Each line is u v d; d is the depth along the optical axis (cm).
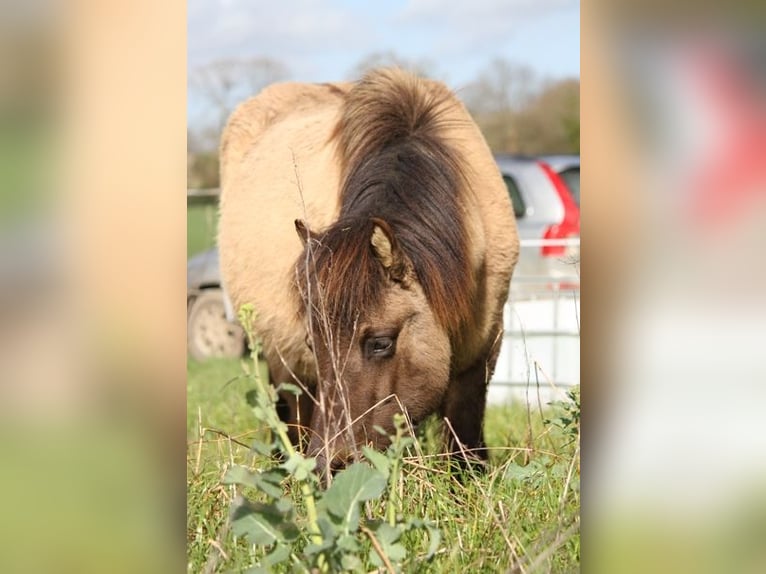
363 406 361
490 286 449
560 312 786
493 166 468
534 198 931
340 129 456
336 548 219
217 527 271
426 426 435
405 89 441
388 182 404
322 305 344
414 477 307
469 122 477
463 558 263
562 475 299
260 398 228
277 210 484
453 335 400
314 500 251
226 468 296
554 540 253
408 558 253
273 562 221
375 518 255
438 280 383
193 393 680
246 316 237
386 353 370
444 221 398
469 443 444
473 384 447
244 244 500
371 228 369
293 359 471
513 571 238
